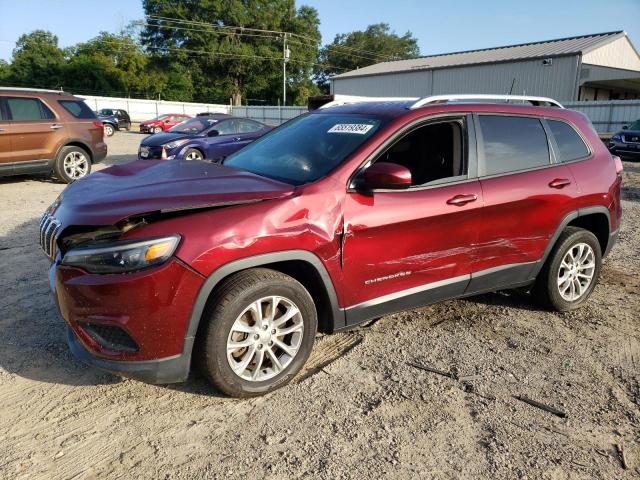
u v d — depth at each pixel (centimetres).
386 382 330
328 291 317
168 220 274
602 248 473
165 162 383
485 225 376
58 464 252
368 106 396
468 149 376
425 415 297
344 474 250
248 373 303
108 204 282
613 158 471
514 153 402
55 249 290
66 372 333
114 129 3147
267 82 6247
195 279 271
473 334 403
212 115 1367
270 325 302
